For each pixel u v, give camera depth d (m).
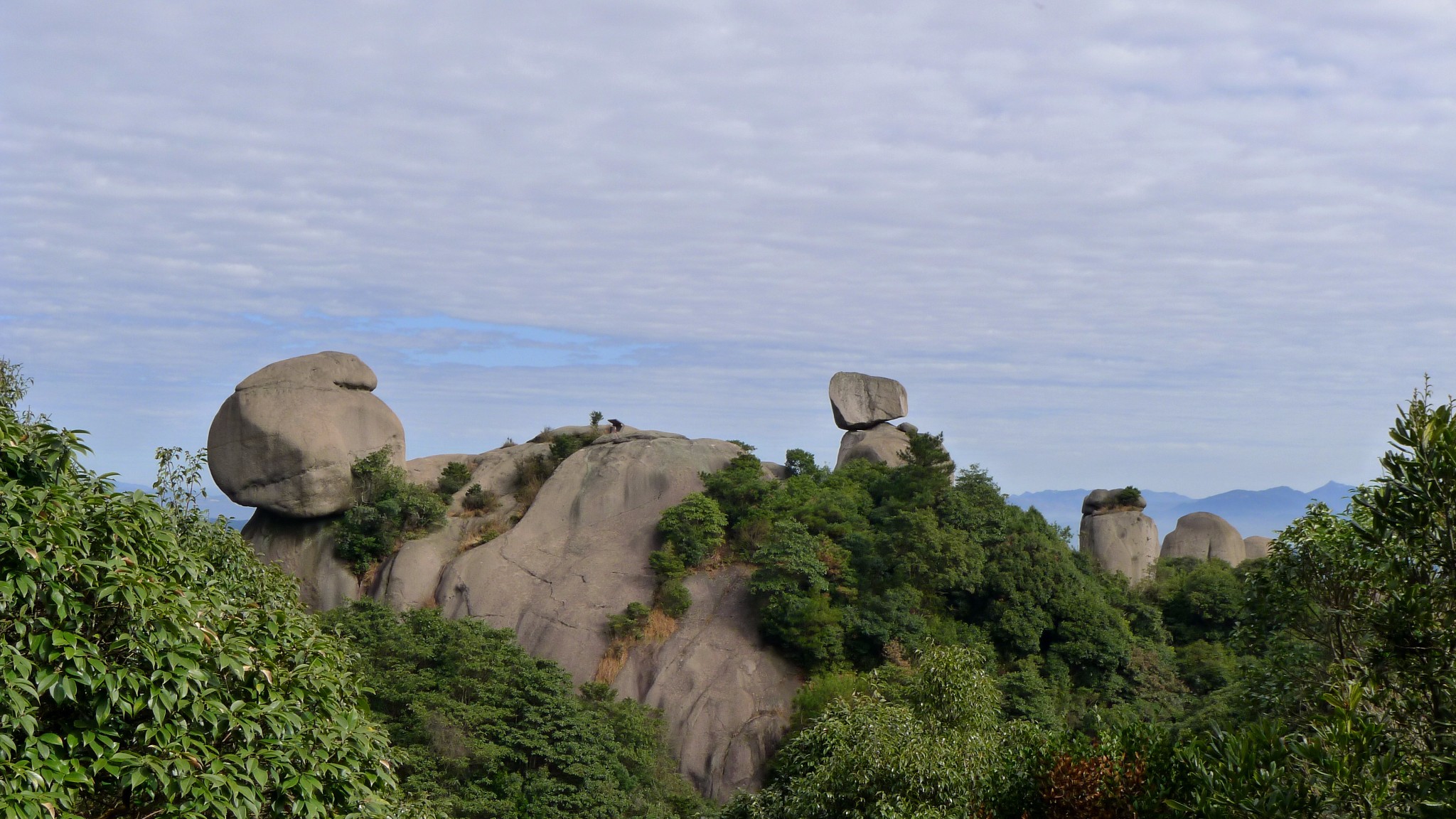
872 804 19.39
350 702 11.56
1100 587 46.72
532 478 56.34
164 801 9.19
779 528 44.91
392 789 11.77
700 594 45.31
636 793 32.34
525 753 31.42
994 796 15.52
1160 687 41.50
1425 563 9.97
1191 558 59.25
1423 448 9.65
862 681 37.34
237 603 12.08
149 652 8.91
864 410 59.00
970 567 43.09
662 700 40.72
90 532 9.23
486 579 48.31
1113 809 13.63
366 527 50.66
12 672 8.21
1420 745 9.99
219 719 9.56
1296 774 10.09
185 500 16.70
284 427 50.38
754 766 37.06
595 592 46.47
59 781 8.22
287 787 9.79
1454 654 9.53
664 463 52.91
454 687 33.28
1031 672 39.19
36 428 10.09
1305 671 15.26
